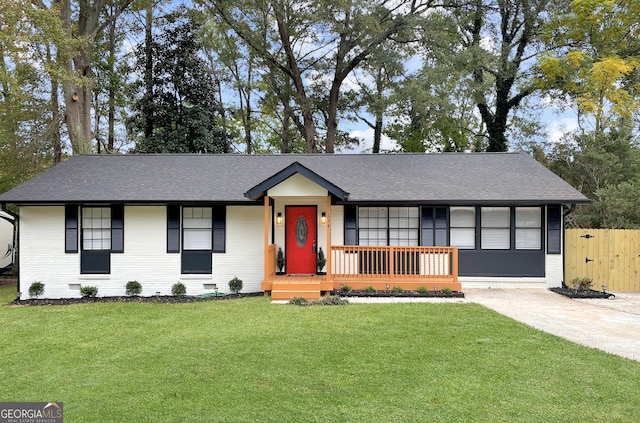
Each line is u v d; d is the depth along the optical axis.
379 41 23.91
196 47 25.97
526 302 11.62
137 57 26.02
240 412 5.12
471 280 13.90
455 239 13.98
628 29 22.30
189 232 13.96
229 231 13.95
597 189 19.45
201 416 5.04
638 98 22.52
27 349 7.77
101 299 12.95
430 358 6.98
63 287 13.60
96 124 27.03
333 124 27.28
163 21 26.06
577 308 10.86
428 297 12.16
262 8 23.52
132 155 16.53
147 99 24.84
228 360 6.98
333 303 11.33
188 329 9.03
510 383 5.93
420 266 13.17
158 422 4.90
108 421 4.95
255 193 12.20
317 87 27.39
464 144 30.12
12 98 20.06
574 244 14.27
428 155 16.64
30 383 6.13
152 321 9.82
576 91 23.22
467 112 29.81
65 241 13.61
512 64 25.91
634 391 5.64
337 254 13.88
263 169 15.42
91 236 13.77
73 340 8.33
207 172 15.16
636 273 13.96
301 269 14.16
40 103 21.17
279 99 28.69
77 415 5.09
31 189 13.60
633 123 22.61
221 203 13.52
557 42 24.64
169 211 13.78
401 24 23.52
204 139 25.28
